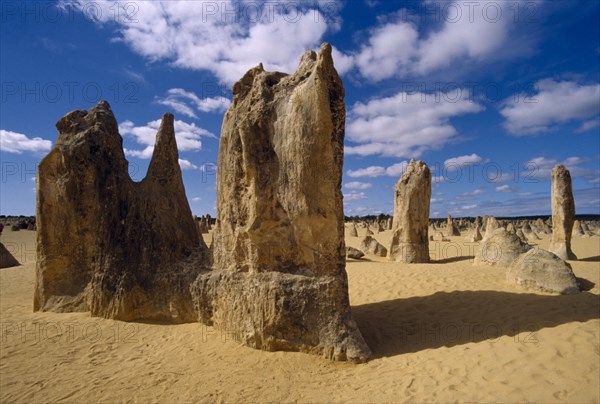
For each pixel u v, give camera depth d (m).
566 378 4.45
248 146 6.34
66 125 8.59
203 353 6.02
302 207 6.07
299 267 6.16
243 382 5.11
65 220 8.39
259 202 6.31
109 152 8.27
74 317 7.84
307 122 5.96
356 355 5.55
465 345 5.70
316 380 5.12
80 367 5.76
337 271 6.08
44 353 6.25
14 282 12.20
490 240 11.74
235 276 6.56
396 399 4.45
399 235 14.88
